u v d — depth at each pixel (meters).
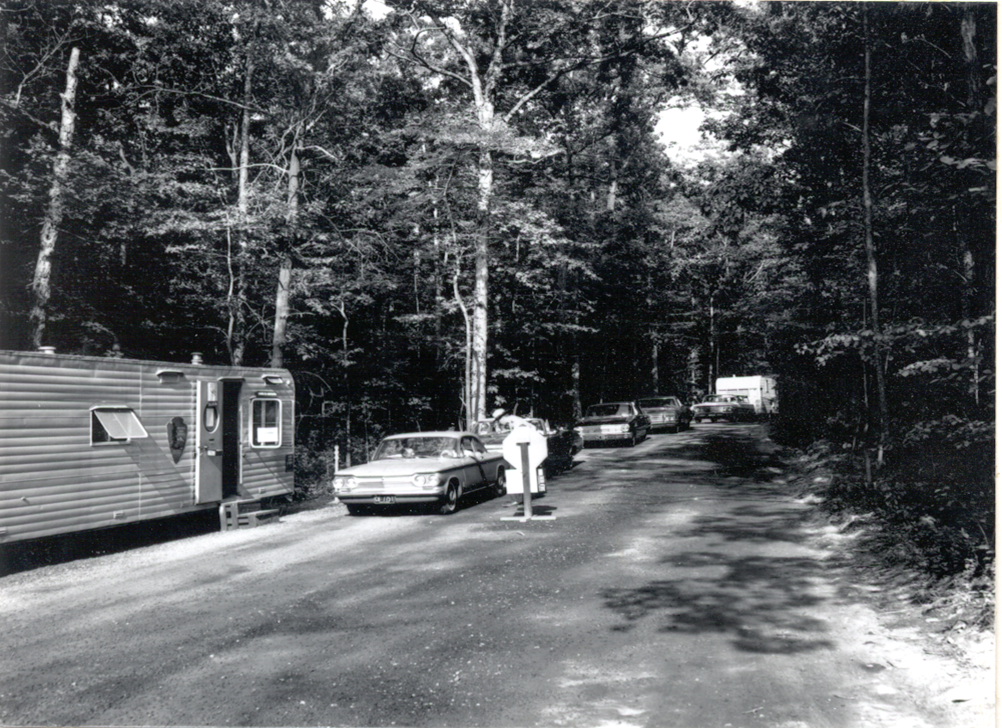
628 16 24.58
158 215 18.61
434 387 30.48
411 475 13.84
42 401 10.23
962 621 6.28
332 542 11.51
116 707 5.20
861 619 6.73
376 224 23.84
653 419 36.06
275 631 6.83
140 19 20.95
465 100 27.73
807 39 14.74
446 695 5.27
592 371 43.47
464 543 10.91
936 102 12.16
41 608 8.02
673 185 42.00
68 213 17.72
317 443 25.59
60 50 19.48
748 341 50.75
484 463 16.05
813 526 11.22
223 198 20.33
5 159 17.55
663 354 56.56
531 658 5.95
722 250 44.62
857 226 13.78
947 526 9.21
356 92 22.64
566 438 22.77
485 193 22.69
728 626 6.62
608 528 11.66
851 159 14.70
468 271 26.66
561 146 30.02
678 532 11.05
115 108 21.67
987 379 8.91
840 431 19.50
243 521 13.75
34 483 10.05
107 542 12.09
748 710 4.92
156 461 12.07
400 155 25.58
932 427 9.32
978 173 9.04
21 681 5.73
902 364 12.15
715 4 19.03
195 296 21.06
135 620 7.38
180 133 22.28
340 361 25.09
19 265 18.70
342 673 5.73
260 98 23.06
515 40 26.22
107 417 11.20
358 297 24.23
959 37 11.03
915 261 11.78
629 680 5.46
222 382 13.70
